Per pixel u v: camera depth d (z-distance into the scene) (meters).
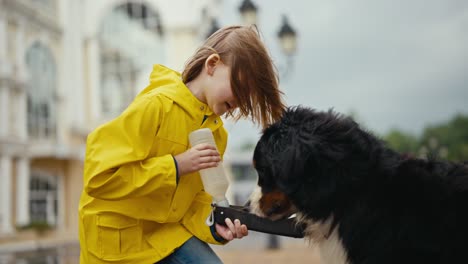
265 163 2.67
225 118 3.06
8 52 21.55
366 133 2.69
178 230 2.81
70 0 26.17
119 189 2.55
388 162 2.59
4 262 13.26
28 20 22.70
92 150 2.56
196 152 2.62
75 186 25.98
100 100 27.64
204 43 2.92
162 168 2.56
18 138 21.44
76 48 26.36
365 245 2.49
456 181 2.52
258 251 16.20
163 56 27.50
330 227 2.58
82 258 2.74
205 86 2.81
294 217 2.73
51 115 24.50
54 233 22.94
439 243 2.43
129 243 2.68
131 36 27.77
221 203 2.81
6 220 20.48
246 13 12.84
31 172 23.72
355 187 2.52
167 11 26.75
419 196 2.49
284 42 13.03
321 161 2.49
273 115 2.88
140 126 2.59
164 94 2.72
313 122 2.59
